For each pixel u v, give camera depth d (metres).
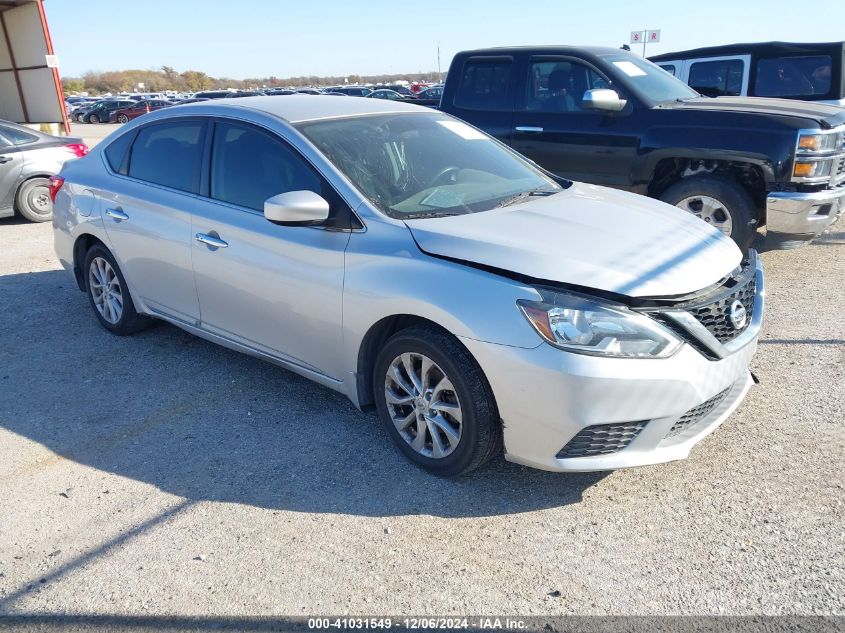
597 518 3.05
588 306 2.87
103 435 3.90
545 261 3.02
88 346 5.16
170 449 3.73
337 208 3.58
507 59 7.24
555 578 2.71
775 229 5.90
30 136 9.94
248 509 3.20
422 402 3.32
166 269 4.52
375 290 3.32
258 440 3.79
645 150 6.31
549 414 2.90
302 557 2.87
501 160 4.42
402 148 4.06
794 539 2.86
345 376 3.65
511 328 2.92
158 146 4.70
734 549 2.82
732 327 3.18
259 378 4.55
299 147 3.81
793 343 4.79
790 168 5.73
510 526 3.02
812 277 6.22
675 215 3.85
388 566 2.80
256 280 3.90
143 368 4.75
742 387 3.49
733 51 9.82
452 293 3.08
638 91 6.47
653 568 2.74
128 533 3.06
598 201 3.95
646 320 2.89
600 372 2.82
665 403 2.91
